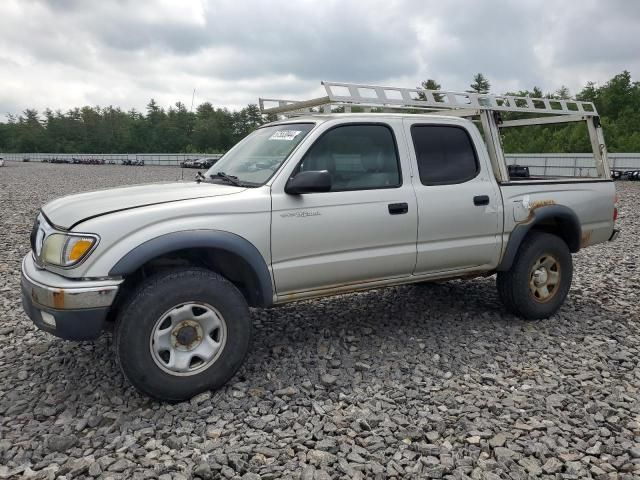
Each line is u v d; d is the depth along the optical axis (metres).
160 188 3.90
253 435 3.03
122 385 3.67
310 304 5.52
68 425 3.15
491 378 3.80
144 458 2.81
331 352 4.27
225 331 3.50
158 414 3.28
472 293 5.94
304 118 4.27
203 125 93.12
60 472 2.70
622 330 4.88
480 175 4.66
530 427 3.12
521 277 4.85
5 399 3.49
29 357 4.16
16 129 113.56
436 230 4.34
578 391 3.61
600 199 5.35
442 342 4.51
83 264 3.14
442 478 2.67
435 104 4.56
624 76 67.00
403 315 5.20
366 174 4.10
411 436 3.03
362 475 2.67
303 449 2.89
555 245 4.98
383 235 4.09
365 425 3.11
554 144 49.72
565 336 4.71
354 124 4.11
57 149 107.00
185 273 3.36
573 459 2.84
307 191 3.60
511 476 2.68
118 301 3.46
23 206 14.52
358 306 5.46
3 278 6.50
